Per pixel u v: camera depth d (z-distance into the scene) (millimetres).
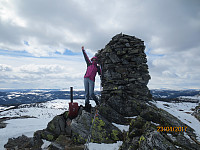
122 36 6559
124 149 3588
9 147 4578
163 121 4445
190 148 3361
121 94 5852
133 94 6070
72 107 5199
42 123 8055
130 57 6320
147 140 3152
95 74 5570
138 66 6203
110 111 5254
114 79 6309
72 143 4402
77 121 4734
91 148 4023
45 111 14836
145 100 6195
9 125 7293
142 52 6539
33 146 4574
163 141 3098
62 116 5332
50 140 4820
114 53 6535
